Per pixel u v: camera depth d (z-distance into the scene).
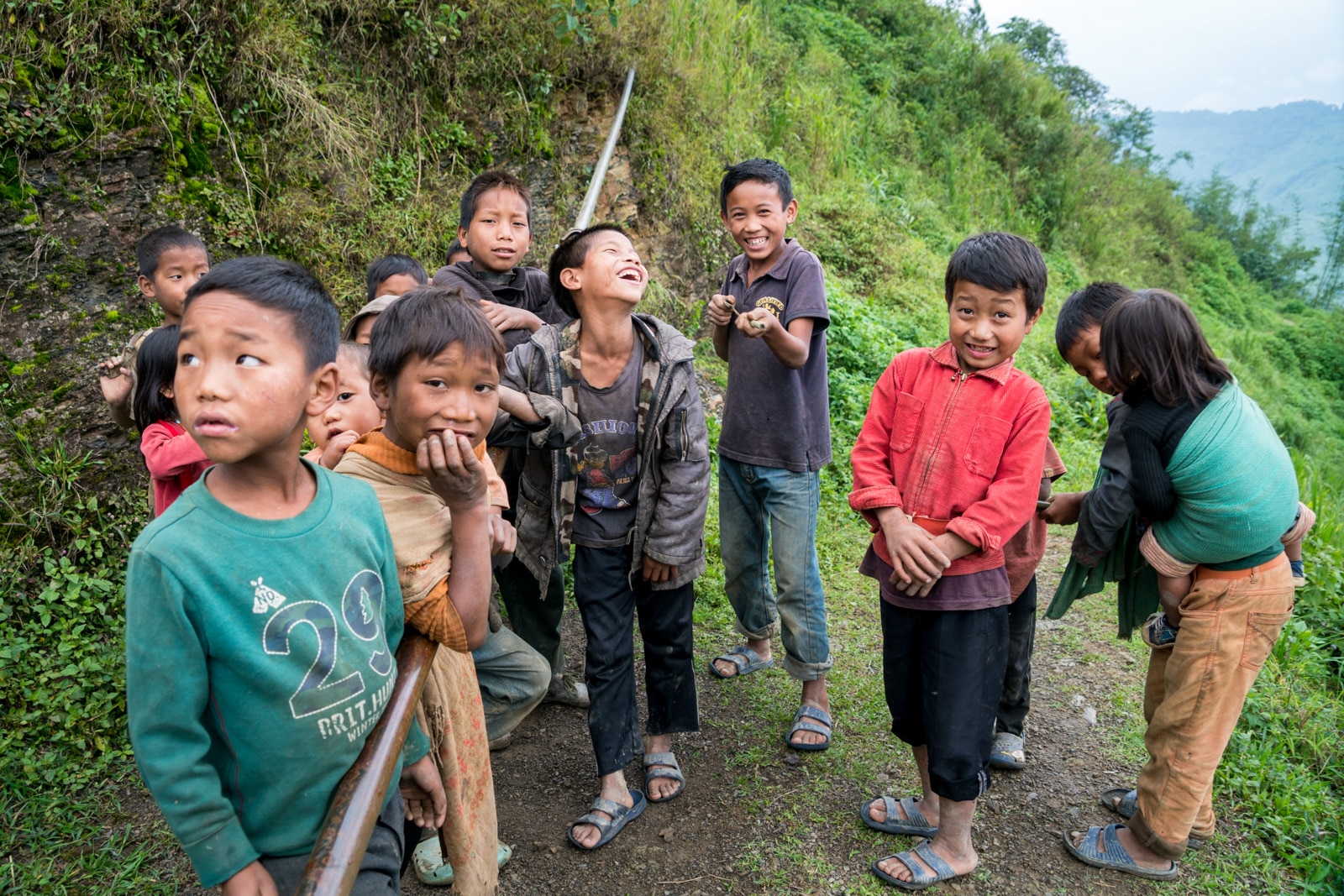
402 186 4.71
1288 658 3.65
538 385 2.48
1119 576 2.58
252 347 1.11
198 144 3.81
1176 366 2.20
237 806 1.23
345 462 1.59
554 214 5.64
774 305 2.88
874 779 2.81
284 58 4.14
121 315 3.55
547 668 2.49
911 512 2.33
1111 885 2.41
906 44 15.33
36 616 3.08
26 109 3.31
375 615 1.31
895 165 11.84
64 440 3.37
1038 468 2.23
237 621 1.15
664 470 2.53
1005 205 13.75
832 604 4.05
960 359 2.31
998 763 2.88
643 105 6.28
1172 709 2.35
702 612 3.86
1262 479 2.17
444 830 1.74
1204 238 24.92
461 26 5.08
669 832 2.54
